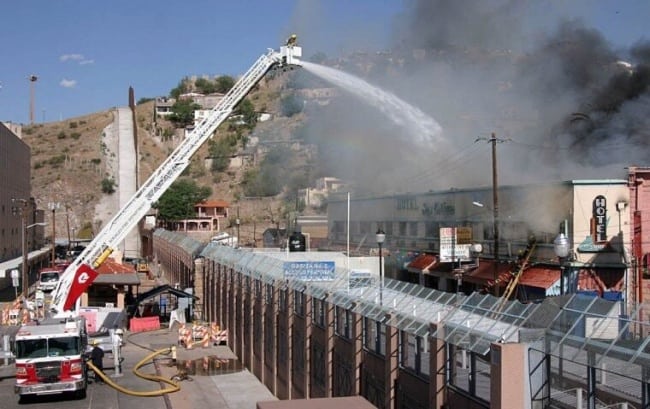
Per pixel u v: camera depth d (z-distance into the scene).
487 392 15.88
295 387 30.86
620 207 36.06
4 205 89.38
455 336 16.70
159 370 37.06
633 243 35.88
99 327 48.72
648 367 12.24
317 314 28.02
